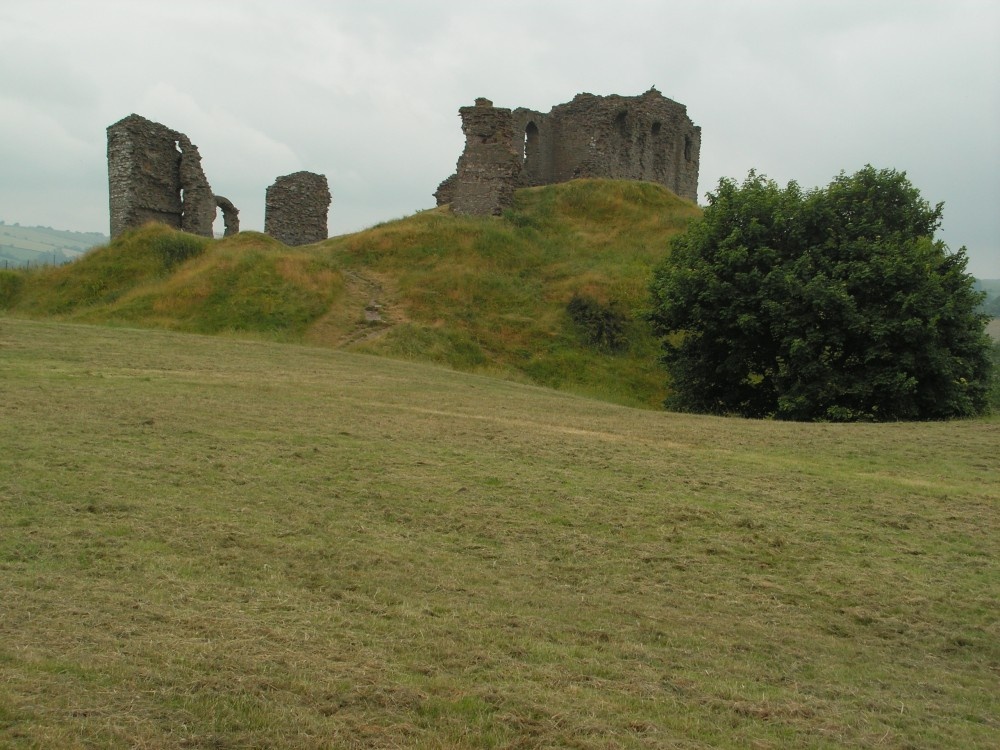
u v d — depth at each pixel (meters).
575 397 21.42
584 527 9.01
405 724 4.82
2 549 6.98
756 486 10.95
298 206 44.81
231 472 9.78
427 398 17.05
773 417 22.55
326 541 7.99
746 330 22.38
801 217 23.23
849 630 7.00
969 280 22.06
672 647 6.43
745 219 23.97
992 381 23.59
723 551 8.56
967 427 16.50
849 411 20.62
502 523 8.94
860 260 21.86
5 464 9.16
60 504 8.15
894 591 7.77
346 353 23.53
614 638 6.48
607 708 5.27
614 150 44.88
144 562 7.02
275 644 5.71
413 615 6.54
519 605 6.98
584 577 7.73
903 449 13.81
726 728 5.18
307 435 11.95
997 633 7.04
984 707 5.82
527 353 27.92
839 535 9.20
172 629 5.77
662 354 28.70
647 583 7.70
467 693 5.27
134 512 8.17
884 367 20.89
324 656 5.62
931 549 8.91
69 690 4.74
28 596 6.08
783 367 22.34
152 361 18.66
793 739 5.11
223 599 6.47
